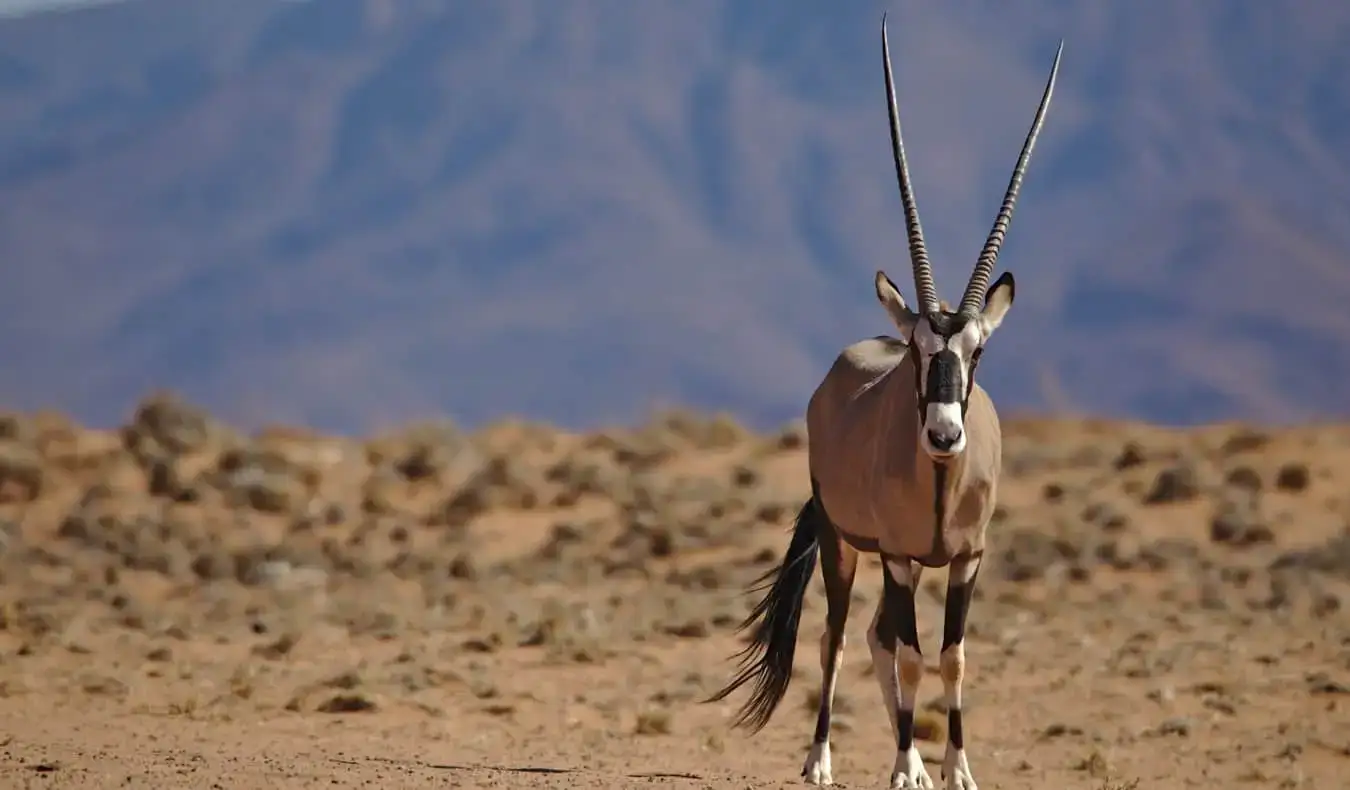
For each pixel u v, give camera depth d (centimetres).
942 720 5469
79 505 9806
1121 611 7381
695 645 6950
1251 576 7931
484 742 5225
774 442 10675
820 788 4144
